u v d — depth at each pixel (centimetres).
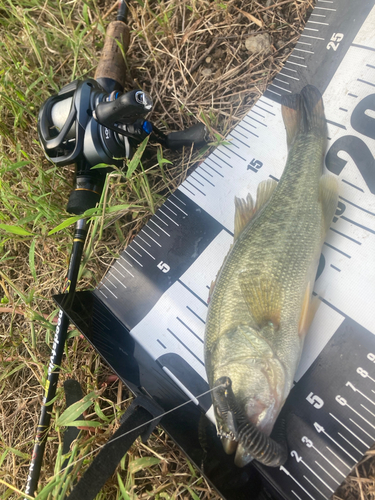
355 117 26
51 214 31
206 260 27
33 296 31
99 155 28
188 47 33
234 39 32
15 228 28
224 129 31
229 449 22
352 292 23
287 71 28
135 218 31
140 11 35
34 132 35
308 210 24
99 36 36
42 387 30
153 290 27
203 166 29
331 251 24
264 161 27
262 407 22
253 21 31
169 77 34
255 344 22
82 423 25
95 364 29
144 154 30
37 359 30
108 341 25
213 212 27
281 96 28
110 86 31
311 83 27
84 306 27
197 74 33
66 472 24
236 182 27
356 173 25
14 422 30
